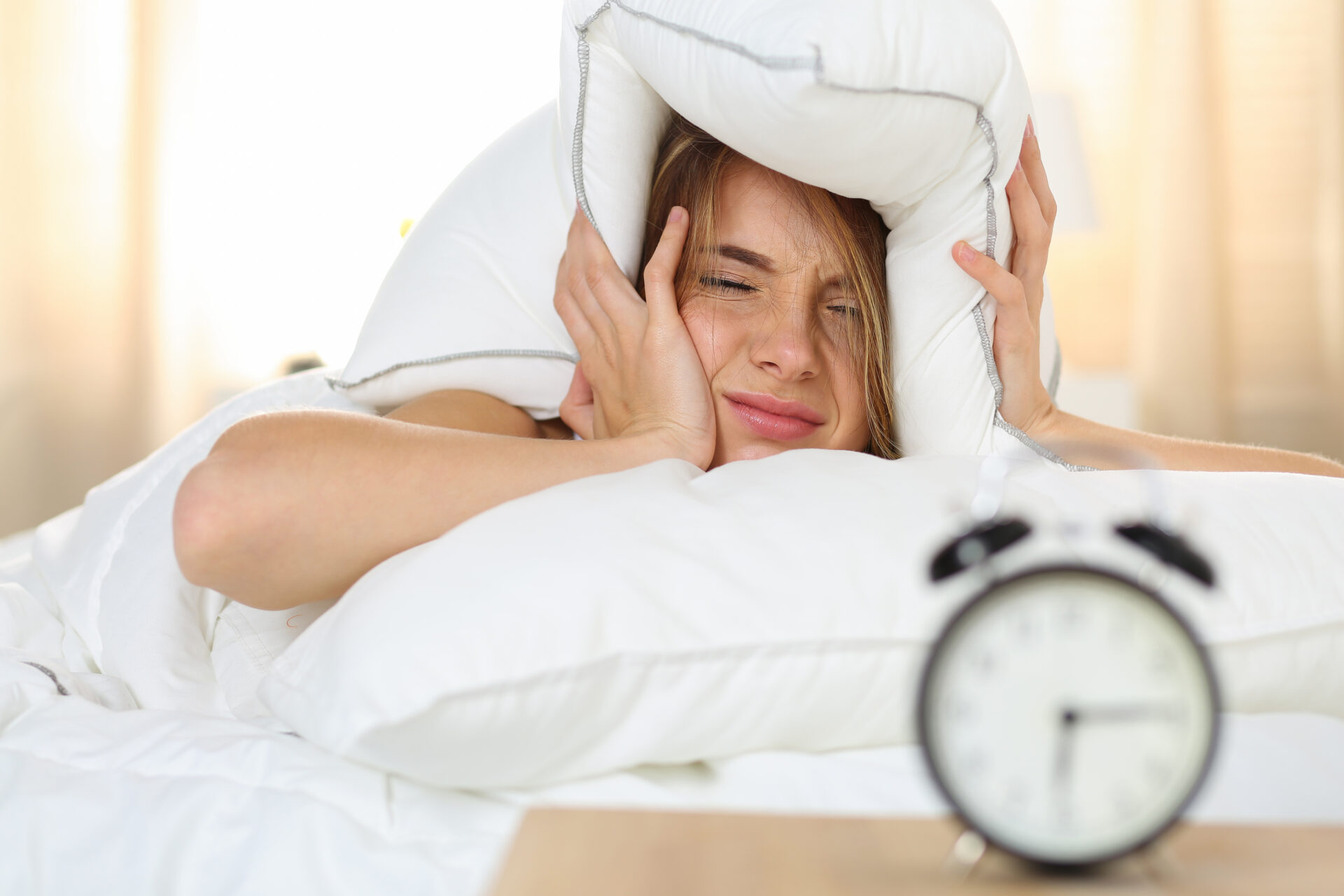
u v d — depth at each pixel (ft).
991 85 2.39
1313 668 1.89
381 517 2.16
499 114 10.30
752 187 2.86
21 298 10.01
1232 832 1.16
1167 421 10.52
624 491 1.88
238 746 1.86
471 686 1.51
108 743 1.96
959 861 1.04
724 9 2.26
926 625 1.68
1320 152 10.63
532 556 1.67
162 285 10.09
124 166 10.07
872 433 3.08
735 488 1.92
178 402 10.14
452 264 3.28
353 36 10.21
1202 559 1.16
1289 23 10.61
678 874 0.97
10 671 2.26
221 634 2.72
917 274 2.81
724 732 1.67
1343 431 10.65
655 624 1.61
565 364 3.24
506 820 1.67
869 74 2.14
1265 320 10.71
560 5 10.30
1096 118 10.54
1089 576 1.09
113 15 10.05
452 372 3.24
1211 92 10.53
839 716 1.71
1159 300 10.50
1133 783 1.06
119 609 2.73
